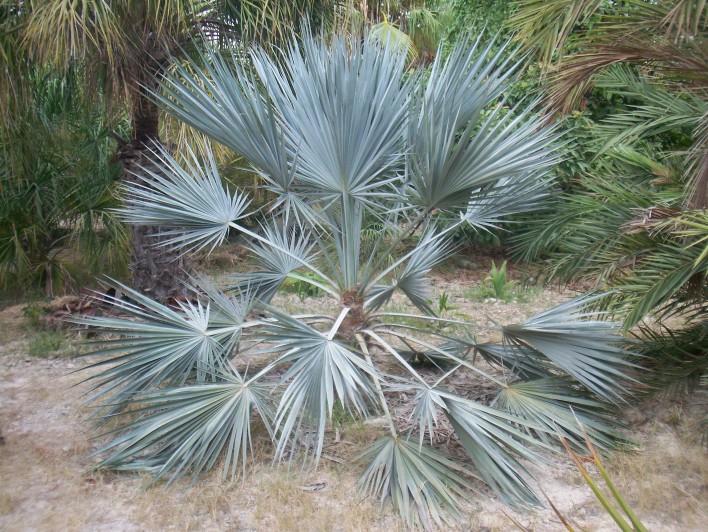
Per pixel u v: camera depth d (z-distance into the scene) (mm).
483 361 5332
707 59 3340
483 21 8352
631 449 3783
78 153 6820
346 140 3658
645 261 3992
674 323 6031
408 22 9477
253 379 3639
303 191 4184
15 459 3688
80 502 3271
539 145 3686
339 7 6211
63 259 7105
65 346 5582
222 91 3773
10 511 3176
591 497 3379
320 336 3369
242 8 5449
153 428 3377
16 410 4348
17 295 7055
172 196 4312
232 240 8805
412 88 3871
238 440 3414
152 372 3678
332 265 4242
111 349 3703
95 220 6766
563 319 3949
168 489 3404
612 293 4117
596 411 4008
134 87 5590
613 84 4965
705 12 3357
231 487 3420
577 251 4730
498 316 6641
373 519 3146
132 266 6164
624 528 1631
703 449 3836
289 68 3996
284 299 6918
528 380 4305
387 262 8008
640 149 5609
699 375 4066
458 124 3730
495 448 3250
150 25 5363
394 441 3385
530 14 3686
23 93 5668
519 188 4379
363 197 4043
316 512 3197
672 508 3254
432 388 3506
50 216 6734
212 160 4547
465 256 9117
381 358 5246
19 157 6141
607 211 4625
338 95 3520
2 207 6402
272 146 3791
